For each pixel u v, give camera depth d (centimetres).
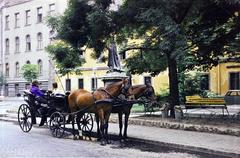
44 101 1692
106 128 1401
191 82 2934
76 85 5744
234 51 2005
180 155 1159
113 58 1725
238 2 1448
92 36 1909
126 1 1853
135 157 1127
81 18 1912
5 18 7444
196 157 1127
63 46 2031
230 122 1664
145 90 1409
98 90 1428
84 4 1877
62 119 1563
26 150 1240
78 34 1928
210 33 1942
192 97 2266
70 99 1533
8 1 7500
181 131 1582
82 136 1524
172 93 1955
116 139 1486
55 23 1991
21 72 6341
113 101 1383
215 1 1568
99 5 1836
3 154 1165
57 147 1309
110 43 1948
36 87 1753
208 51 1966
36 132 1738
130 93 1385
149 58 2234
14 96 7069
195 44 1938
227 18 1906
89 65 5541
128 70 2264
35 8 6800
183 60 1850
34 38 6806
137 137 1438
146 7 1684
